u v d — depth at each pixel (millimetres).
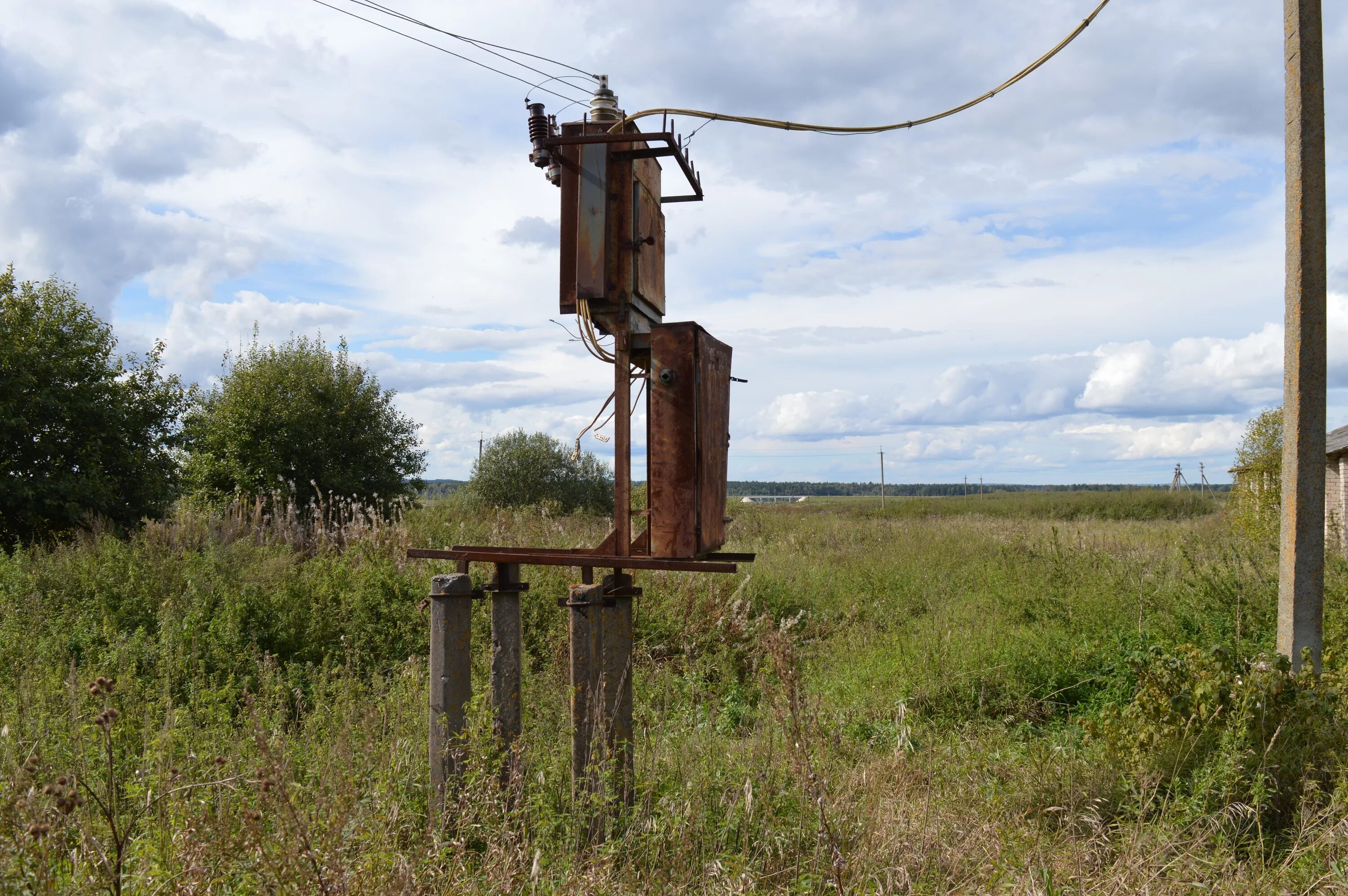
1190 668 4832
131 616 7188
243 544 10289
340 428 19391
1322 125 5438
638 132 3521
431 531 12734
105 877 2449
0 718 4059
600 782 3580
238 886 2586
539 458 26125
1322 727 4395
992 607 8758
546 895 3068
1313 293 5445
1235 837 3816
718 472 3875
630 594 3920
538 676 6305
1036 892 3283
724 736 5430
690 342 3508
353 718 4684
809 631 9039
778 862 3441
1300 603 5469
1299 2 5438
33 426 14414
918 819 3945
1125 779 4328
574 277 3754
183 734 4145
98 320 15539
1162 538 16188
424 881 2906
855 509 36906
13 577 8148
